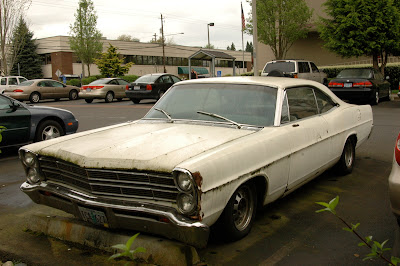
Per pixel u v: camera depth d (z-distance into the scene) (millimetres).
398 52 20688
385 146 8008
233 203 3449
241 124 4113
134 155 3264
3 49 34938
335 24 20875
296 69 17203
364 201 4875
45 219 4070
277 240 3803
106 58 48250
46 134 8523
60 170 3631
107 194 3301
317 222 4246
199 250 3588
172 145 3457
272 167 3809
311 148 4520
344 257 3461
